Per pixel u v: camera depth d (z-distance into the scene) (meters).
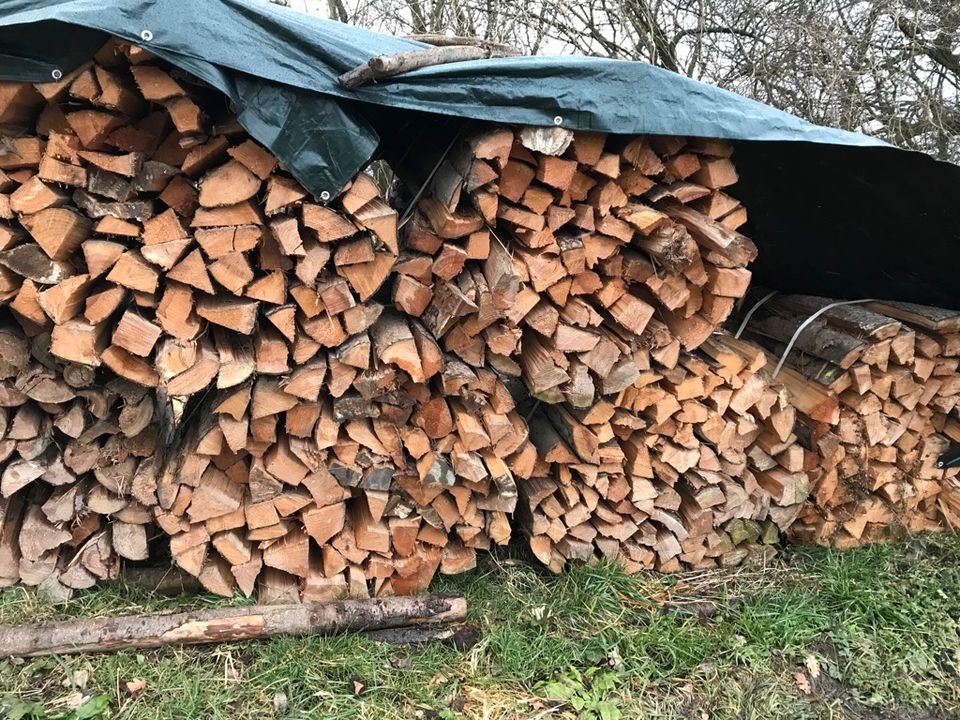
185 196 2.13
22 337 2.25
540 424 2.87
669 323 2.74
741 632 2.69
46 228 2.02
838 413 3.06
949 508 3.38
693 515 2.96
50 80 1.91
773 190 2.99
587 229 2.40
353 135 2.04
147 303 2.12
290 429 2.37
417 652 2.46
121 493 2.43
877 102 6.31
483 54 2.49
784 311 3.51
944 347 3.15
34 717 2.05
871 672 2.58
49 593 2.47
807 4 6.36
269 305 2.25
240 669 2.30
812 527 3.23
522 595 2.77
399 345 2.29
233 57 1.90
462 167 2.25
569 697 2.32
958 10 5.86
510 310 2.37
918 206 2.79
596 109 2.19
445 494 2.65
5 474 2.35
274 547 2.54
